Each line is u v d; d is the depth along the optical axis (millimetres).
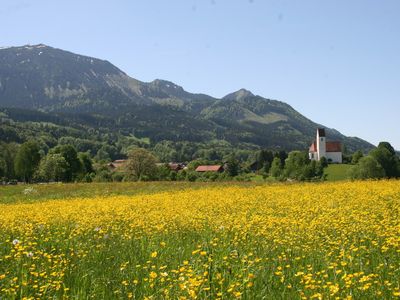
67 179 106938
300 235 10906
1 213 18656
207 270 7711
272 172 97125
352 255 8273
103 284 7738
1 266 8977
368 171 55094
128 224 14430
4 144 144500
